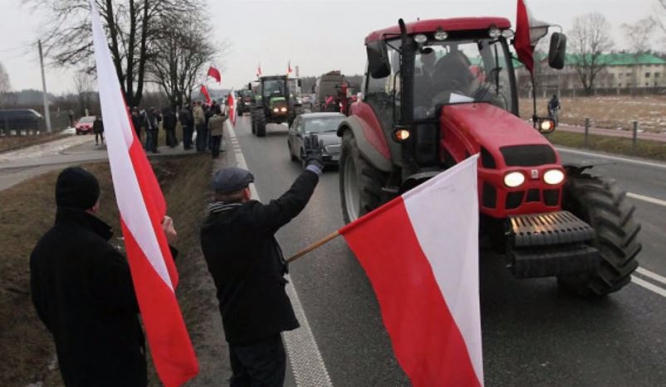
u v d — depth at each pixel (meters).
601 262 4.95
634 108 39.38
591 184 5.27
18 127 47.78
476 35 6.15
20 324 6.02
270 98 30.00
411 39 6.00
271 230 3.22
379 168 6.62
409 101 6.01
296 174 14.39
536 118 6.24
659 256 6.62
